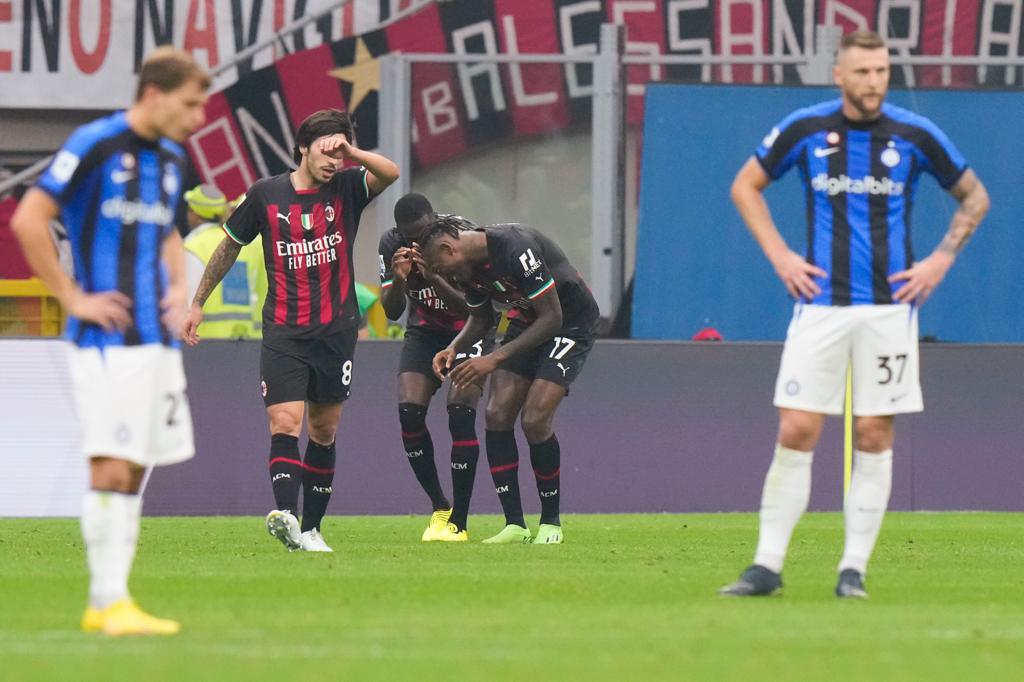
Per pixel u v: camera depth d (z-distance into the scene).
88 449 16.36
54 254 16.36
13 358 41.28
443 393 42.16
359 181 28.42
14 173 51.97
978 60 45.28
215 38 51.69
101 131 16.50
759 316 44.97
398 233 32.44
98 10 51.81
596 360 42.94
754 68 49.00
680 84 44.62
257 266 44.91
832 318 19.58
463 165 47.03
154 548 29.78
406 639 16.08
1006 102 45.00
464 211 47.16
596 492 42.78
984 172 45.09
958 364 43.50
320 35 51.34
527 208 47.09
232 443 41.88
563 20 50.12
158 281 16.72
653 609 18.92
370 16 51.28
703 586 21.94
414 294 32.59
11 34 51.69
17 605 19.39
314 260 27.89
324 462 29.20
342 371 28.41
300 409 28.08
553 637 16.28
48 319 45.84
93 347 16.41
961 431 43.47
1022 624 17.67
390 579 22.84
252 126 51.25
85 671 13.80
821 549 30.36
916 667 14.41
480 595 20.62
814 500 43.25
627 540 32.56
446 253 29.06
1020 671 14.21
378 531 35.81
